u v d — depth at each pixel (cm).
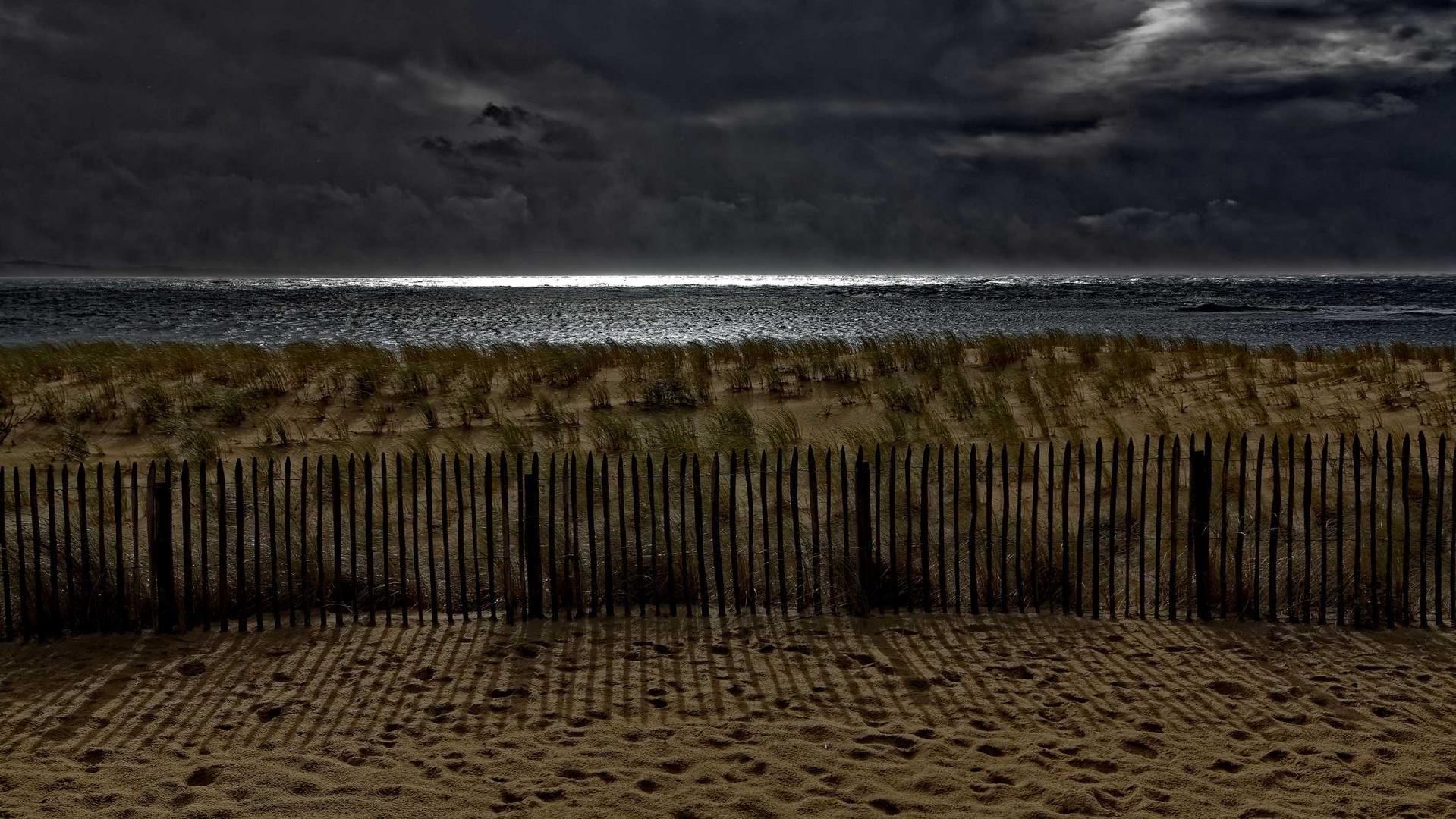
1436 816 445
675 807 453
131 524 942
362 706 569
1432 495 980
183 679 611
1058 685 599
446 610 743
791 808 452
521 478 719
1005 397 1795
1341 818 443
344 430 1585
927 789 470
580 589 731
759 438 1441
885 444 1318
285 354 2473
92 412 1683
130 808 449
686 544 748
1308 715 553
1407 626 704
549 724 544
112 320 5378
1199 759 500
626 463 1252
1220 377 1973
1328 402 1669
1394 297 8750
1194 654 649
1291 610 718
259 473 1238
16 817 440
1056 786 469
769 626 707
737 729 537
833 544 824
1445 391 1711
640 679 611
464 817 444
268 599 762
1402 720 549
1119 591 771
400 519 729
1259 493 732
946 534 873
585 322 5216
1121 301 8025
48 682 605
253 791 466
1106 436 1423
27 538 801
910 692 589
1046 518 951
